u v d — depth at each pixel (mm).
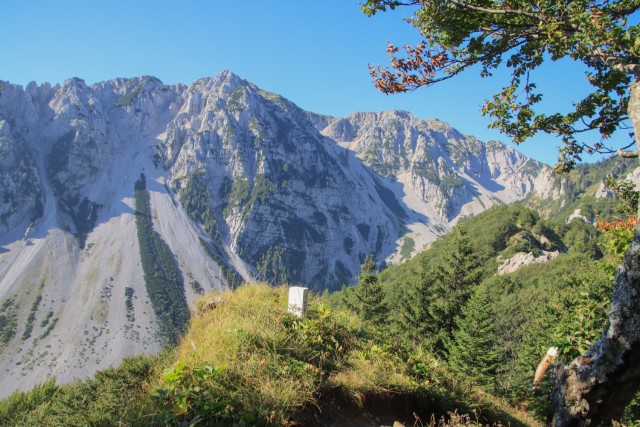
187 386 5703
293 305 8883
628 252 3947
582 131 7375
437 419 7391
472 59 7051
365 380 7102
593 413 4047
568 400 4215
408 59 7199
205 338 7383
